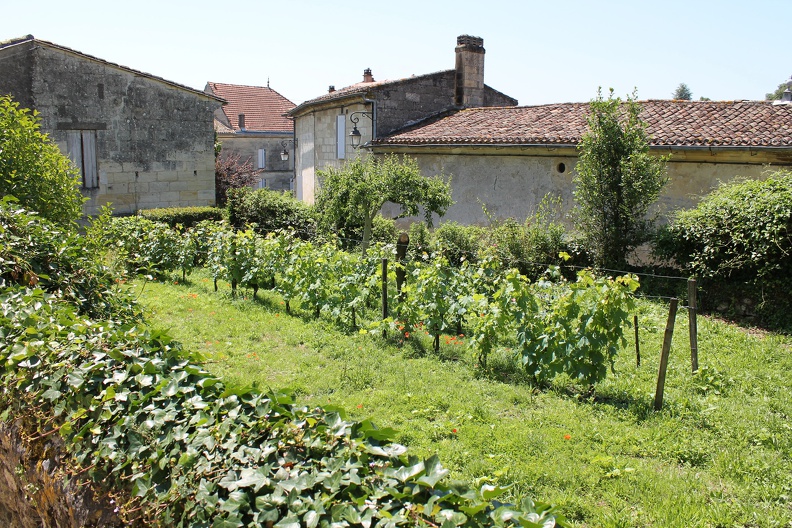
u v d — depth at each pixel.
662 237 10.94
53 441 3.63
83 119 17.11
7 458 4.00
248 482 2.73
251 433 3.05
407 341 8.18
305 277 9.49
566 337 6.50
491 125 16.67
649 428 5.59
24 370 3.91
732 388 6.70
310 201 24.16
